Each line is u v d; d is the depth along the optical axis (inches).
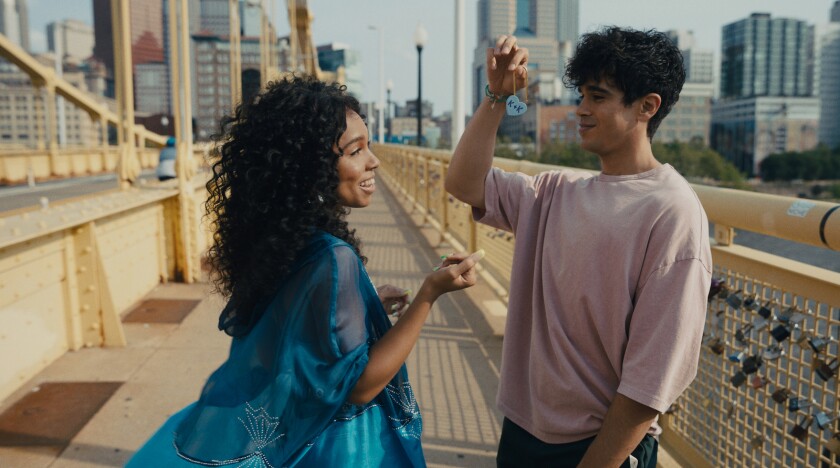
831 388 68.4
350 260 53.0
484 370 155.7
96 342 172.4
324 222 54.8
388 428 57.9
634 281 53.2
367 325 54.7
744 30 7593.5
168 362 161.2
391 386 58.4
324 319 51.3
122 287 207.9
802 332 70.2
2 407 133.4
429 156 415.8
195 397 139.7
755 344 81.4
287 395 51.2
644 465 58.1
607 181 57.2
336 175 54.5
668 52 54.5
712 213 85.5
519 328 64.6
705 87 6190.9
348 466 53.5
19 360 143.4
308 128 52.9
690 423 97.3
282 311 53.2
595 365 57.2
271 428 51.8
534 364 61.1
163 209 246.5
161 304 216.8
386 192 697.6
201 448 53.2
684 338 50.1
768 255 80.1
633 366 51.4
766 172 5378.9
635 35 54.6
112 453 115.0
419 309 54.1
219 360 162.9
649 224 52.2
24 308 145.9
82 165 1011.9
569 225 57.6
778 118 6387.8
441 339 179.0
